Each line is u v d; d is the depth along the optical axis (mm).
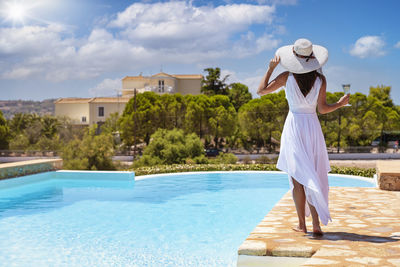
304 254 3000
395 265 2615
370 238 3381
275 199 9781
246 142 48906
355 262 2684
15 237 6262
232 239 6008
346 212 4938
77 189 11531
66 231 6621
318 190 3250
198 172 15023
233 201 9508
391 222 4215
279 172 15008
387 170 7418
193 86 74625
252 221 7277
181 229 6680
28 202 9516
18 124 57844
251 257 3061
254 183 12609
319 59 3365
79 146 30750
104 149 30922
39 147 49250
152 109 44875
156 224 7078
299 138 3430
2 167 11625
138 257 5105
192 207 8758
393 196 6422
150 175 14227
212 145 49312
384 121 46688
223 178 13766
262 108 44875
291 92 3447
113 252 5355
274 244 3162
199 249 5457
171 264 4809
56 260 5043
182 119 45750
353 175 13953
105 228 6805
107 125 56781
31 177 12805
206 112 45531
